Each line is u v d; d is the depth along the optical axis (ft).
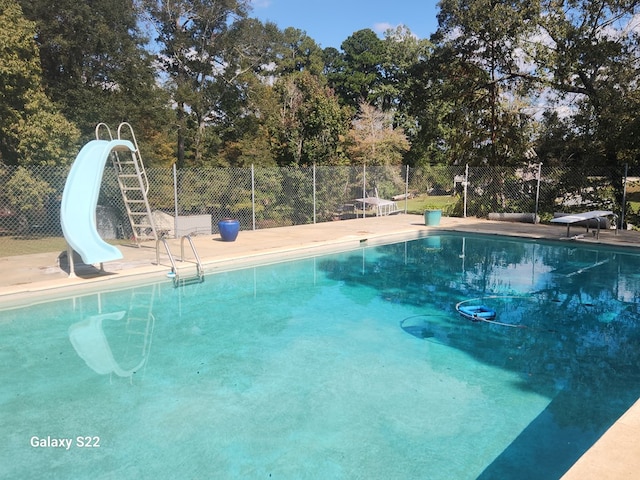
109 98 52.85
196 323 19.54
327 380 14.12
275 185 55.47
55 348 16.72
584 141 57.82
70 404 12.64
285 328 18.97
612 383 13.94
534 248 38.68
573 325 19.39
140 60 58.18
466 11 61.11
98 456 10.27
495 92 64.23
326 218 60.13
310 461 10.07
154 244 36.14
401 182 74.95
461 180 60.95
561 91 58.23
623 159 50.57
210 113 82.43
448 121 69.26
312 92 75.31
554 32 55.52
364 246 39.50
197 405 12.59
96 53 53.67
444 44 65.72
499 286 26.13
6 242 37.99
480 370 14.85
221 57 82.53
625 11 51.21
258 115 80.48
